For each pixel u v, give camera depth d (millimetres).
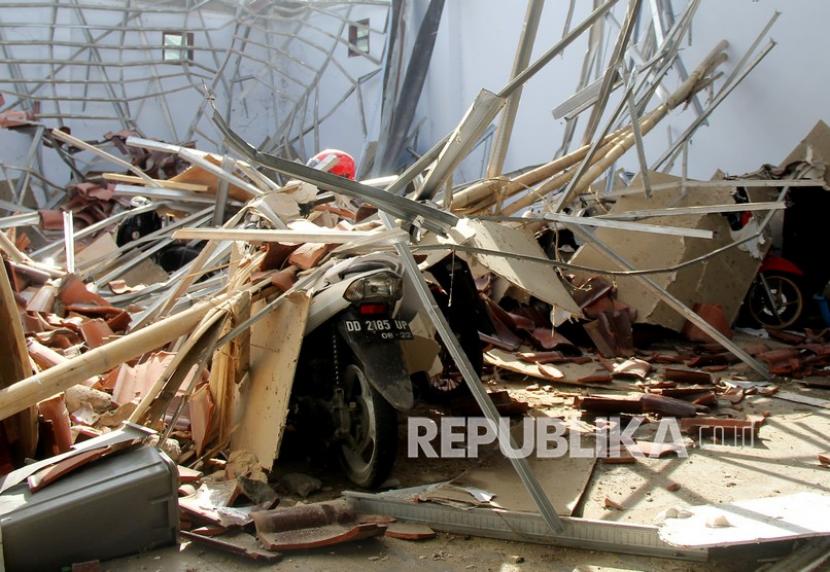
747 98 9789
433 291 5090
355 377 4102
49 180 19938
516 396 5680
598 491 3875
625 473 4121
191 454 4191
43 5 19781
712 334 6164
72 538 3014
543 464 4211
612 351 7035
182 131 22000
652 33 10289
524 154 13852
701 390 5539
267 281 4195
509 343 6902
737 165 9961
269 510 3506
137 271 9094
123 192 8656
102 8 20109
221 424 4285
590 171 7340
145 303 7148
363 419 3965
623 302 7586
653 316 7375
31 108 20766
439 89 16891
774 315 7957
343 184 3578
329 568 3133
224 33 21969
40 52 20781
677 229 5672
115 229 10562
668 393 5504
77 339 5676
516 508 3586
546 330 7191
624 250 7750
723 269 7742
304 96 21219
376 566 3150
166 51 21719
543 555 3238
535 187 7797
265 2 21203
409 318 4258
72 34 21000
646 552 3176
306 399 4320
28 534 2910
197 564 3131
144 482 3152
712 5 10047
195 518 3459
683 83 9328
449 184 5094
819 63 9031
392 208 3779
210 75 22016
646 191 6684
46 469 3143
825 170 7617
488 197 5992
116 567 3074
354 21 20344
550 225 6957
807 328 7660
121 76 21172
